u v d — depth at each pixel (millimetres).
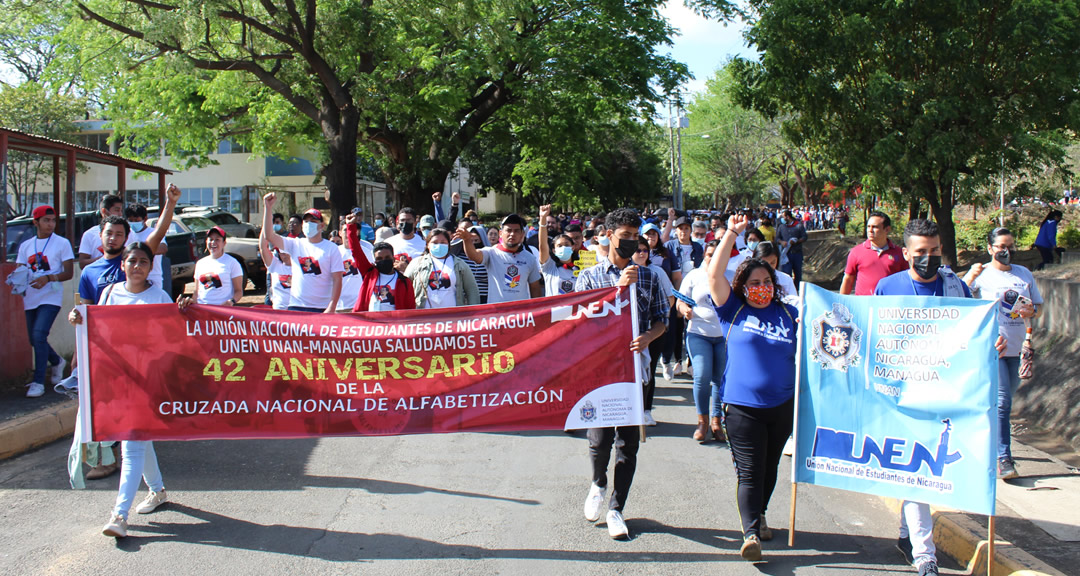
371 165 40281
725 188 55250
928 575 4223
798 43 16922
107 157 11953
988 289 5906
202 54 17922
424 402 5184
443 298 7617
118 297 5395
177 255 15961
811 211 50844
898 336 4508
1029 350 5832
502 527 5105
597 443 5148
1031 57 15086
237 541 4820
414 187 26234
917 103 16234
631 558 4641
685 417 8180
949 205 17016
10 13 16391
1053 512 5152
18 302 8406
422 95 20094
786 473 6418
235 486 5848
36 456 6512
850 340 4605
